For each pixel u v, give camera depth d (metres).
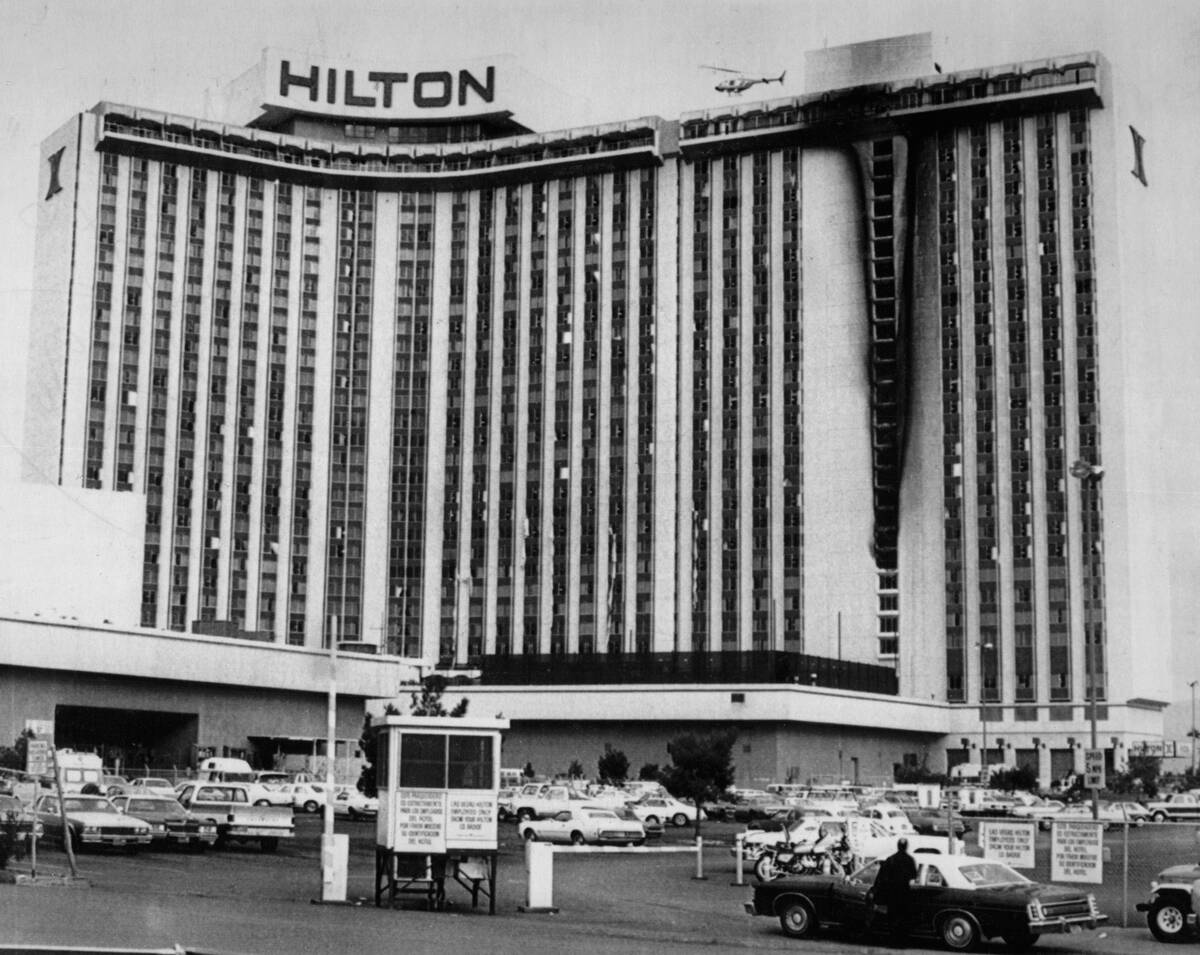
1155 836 65.38
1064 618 128.50
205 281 144.50
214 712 89.12
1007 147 136.00
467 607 145.62
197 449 142.00
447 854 28.16
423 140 155.38
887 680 129.00
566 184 148.62
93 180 141.00
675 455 141.38
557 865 44.03
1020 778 103.50
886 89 137.75
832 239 139.25
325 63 152.88
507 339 148.50
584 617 141.88
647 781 86.56
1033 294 133.75
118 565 102.94
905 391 136.12
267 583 143.12
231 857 40.06
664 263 144.38
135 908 23.55
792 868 37.69
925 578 133.38
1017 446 132.38
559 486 144.75
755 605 136.88
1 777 45.12
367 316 150.12
